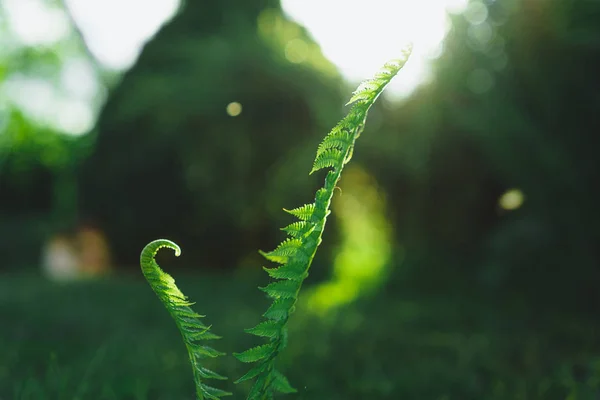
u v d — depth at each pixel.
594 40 4.66
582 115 4.86
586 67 4.87
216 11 11.38
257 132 10.16
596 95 4.78
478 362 3.23
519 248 5.27
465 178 6.52
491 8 5.61
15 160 16.39
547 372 2.92
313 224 1.08
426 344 3.81
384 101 7.71
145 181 10.94
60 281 7.91
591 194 4.86
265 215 10.32
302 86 9.92
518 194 4.96
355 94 1.07
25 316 4.89
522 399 2.49
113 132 11.26
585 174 4.86
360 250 10.34
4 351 3.40
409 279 7.04
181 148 10.52
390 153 7.68
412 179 7.37
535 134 4.99
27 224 12.84
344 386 2.83
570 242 4.97
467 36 5.82
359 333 4.22
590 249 4.89
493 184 6.38
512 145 5.12
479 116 5.48
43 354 3.43
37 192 15.95
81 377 2.79
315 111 9.95
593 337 3.83
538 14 5.01
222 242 10.71
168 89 10.39
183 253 10.88
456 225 6.78
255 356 1.14
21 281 7.90
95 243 11.45
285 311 1.11
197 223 10.74
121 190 11.12
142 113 10.72
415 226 7.35
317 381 2.83
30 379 2.46
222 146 10.23
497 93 5.39
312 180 9.79
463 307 5.35
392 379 2.89
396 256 7.75
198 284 7.55
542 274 5.20
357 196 10.02
